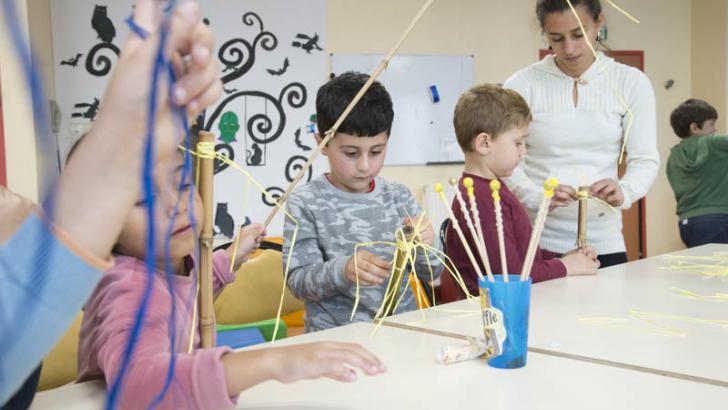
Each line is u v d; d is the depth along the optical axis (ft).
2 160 6.61
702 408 2.43
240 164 12.94
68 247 1.49
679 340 3.38
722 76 17.10
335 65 13.91
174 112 1.48
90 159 1.47
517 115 5.82
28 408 2.52
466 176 5.79
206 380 2.17
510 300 2.94
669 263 5.93
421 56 14.70
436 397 2.62
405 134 14.67
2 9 1.05
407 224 4.78
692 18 17.60
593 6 6.43
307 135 13.55
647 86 6.79
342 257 4.81
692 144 12.84
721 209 12.65
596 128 6.79
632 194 6.54
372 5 14.23
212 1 12.50
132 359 2.30
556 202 5.98
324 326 5.26
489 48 15.43
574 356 3.14
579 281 5.12
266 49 13.05
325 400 2.61
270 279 7.35
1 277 1.48
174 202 2.42
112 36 11.81
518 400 2.56
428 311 4.25
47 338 1.53
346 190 5.53
